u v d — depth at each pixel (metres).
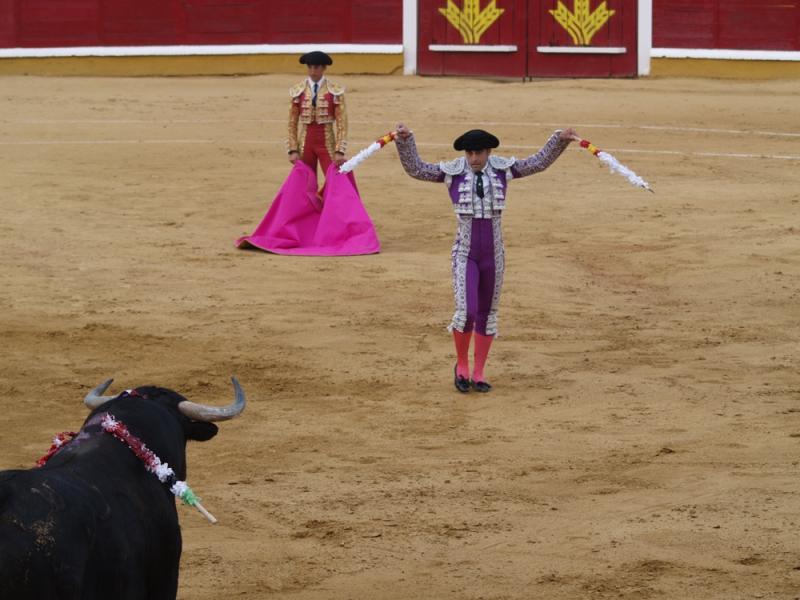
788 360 18.08
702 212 29.16
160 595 8.23
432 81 53.81
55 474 7.65
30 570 6.95
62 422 15.29
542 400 16.34
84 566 7.25
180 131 42.00
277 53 56.44
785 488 13.07
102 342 18.83
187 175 34.03
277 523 12.33
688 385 16.91
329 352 18.48
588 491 13.13
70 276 23.05
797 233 26.78
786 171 34.31
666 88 50.56
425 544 11.82
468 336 16.77
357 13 55.78
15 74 57.34
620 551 11.59
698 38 53.44
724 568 11.16
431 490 13.21
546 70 54.41
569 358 18.27
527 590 10.81
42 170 34.50
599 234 27.00
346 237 25.28
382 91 50.47
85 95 50.56
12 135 40.97
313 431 15.12
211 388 16.75
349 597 10.72
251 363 17.86
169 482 8.18
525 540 11.89
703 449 14.38
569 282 22.84
